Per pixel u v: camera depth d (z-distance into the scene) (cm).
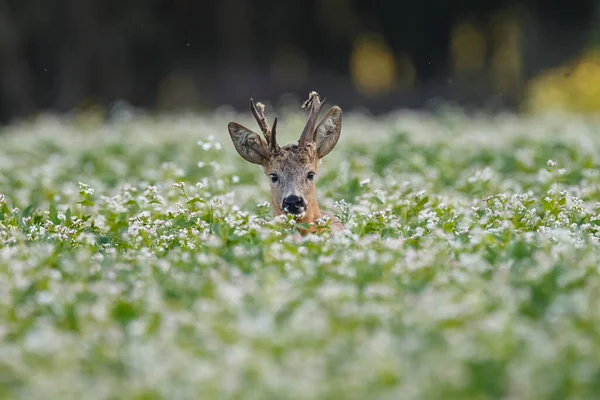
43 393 792
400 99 5650
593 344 845
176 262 1181
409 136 2588
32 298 1040
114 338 896
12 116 5147
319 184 1972
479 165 2220
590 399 777
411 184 1878
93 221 1438
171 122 3862
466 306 923
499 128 3164
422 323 891
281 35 5819
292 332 879
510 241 1219
